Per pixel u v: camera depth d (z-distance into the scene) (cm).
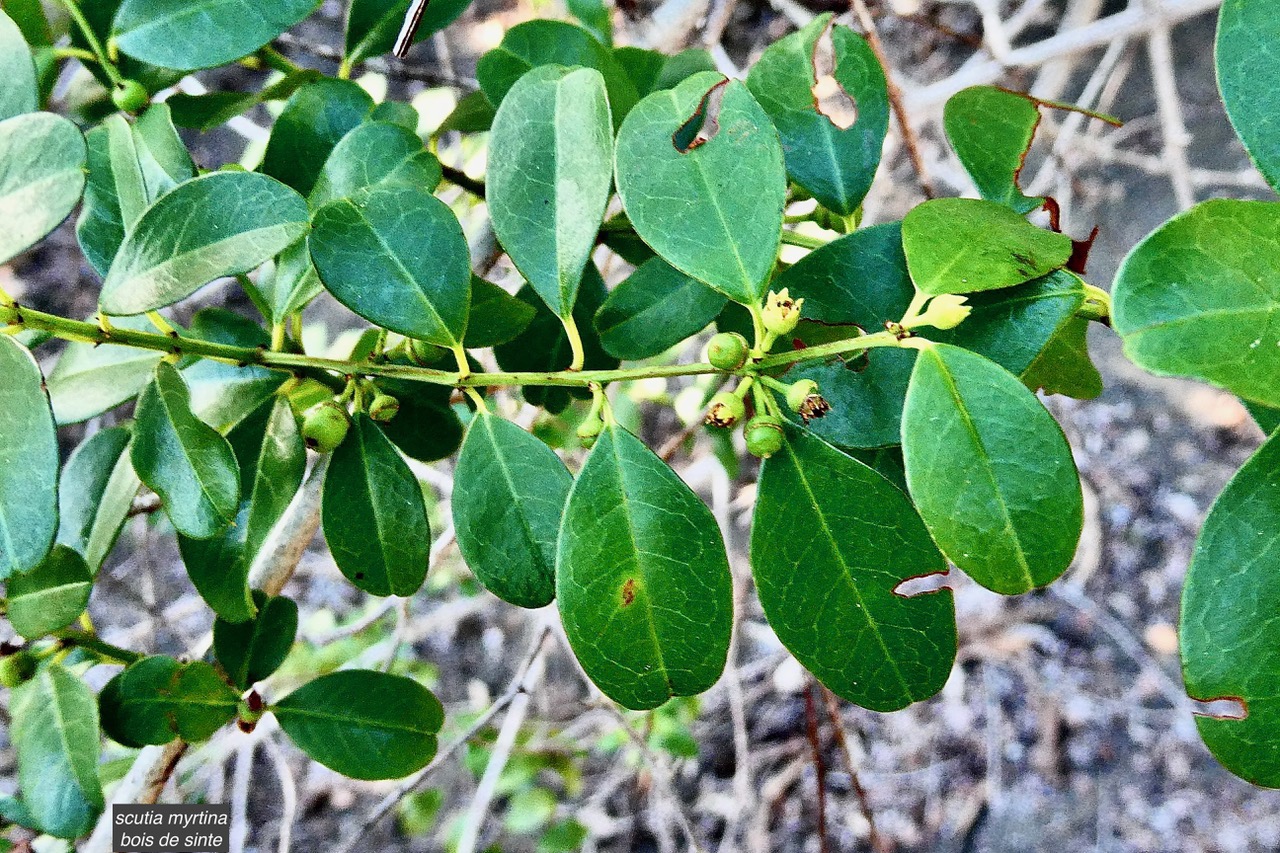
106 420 57
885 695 18
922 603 18
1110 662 65
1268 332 15
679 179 19
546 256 19
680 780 65
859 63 22
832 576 18
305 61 66
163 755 26
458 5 26
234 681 24
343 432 20
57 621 22
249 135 42
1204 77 64
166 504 19
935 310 17
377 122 22
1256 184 61
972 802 63
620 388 46
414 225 20
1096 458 67
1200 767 62
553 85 19
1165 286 15
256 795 64
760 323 18
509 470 19
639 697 18
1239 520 16
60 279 65
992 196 21
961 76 45
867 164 21
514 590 19
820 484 18
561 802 65
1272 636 16
